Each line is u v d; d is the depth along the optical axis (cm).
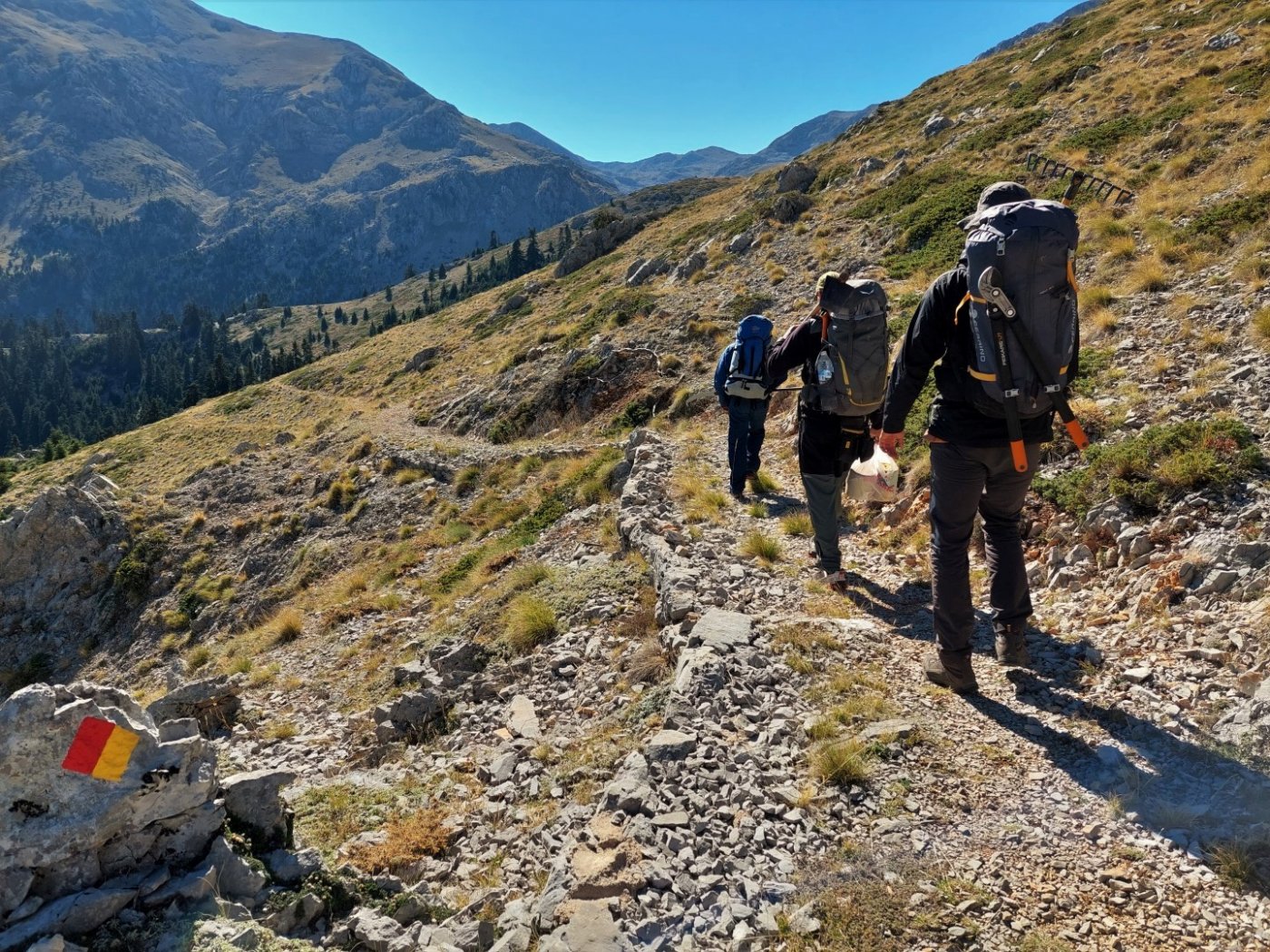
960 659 511
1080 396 983
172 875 391
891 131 4653
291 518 3042
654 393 2505
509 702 757
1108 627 587
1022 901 332
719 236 3997
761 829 398
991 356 413
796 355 718
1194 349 985
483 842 503
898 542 844
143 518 3638
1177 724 443
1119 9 4256
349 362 7106
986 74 4700
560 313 4809
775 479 1231
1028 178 2448
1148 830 366
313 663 1356
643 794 434
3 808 351
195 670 1952
